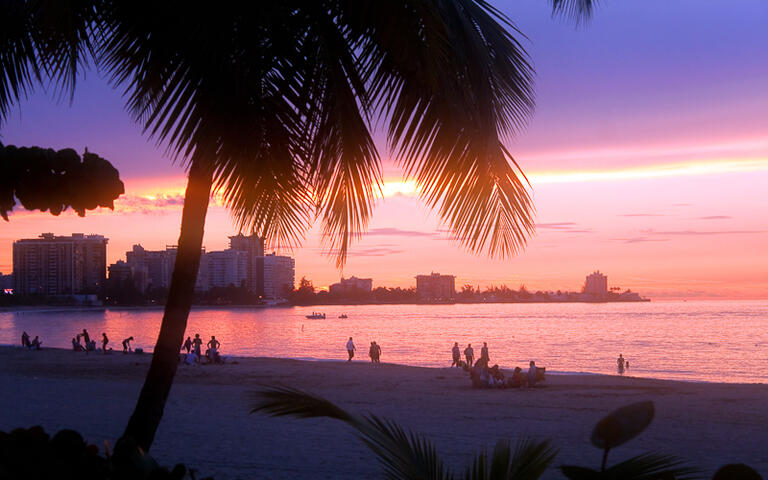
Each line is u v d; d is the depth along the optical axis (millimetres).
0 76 4836
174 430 13336
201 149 4754
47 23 4352
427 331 127500
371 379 26516
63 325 161875
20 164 8805
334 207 5215
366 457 10648
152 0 4625
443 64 4598
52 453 2285
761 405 18812
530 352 69812
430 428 14234
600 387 23875
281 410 2301
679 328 128750
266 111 5031
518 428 14383
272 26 4902
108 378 26672
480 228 4941
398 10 4191
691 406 18547
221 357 34656
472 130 4762
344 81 5035
